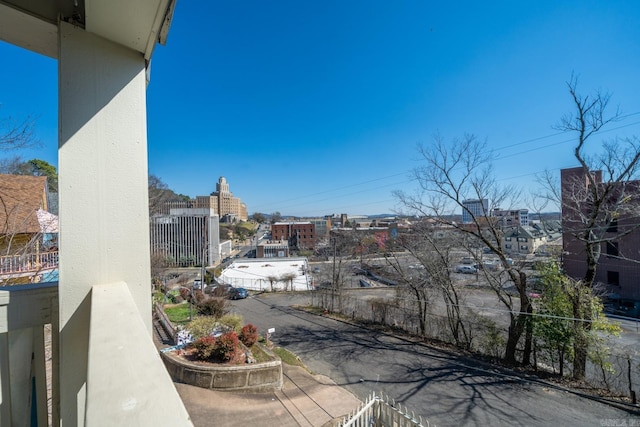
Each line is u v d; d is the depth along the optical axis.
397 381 7.56
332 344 10.40
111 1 0.80
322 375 7.90
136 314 0.70
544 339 7.85
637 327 11.20
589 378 7.43
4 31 0.98
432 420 5.89
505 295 9.48
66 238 0.85
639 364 6.82
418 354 9.40
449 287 10.38
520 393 6.83
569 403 6.34
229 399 5.78
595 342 7.05
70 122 0.88
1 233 5.82
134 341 0.59
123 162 0.96
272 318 13.91
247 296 19.31
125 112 0.97
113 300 0.77
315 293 17.44
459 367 8.34
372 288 19.80
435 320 10.92
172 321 10.60
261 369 6.45
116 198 0.94
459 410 6.21
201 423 4.92
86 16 0.86
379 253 18.86
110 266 0.91
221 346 6.81
